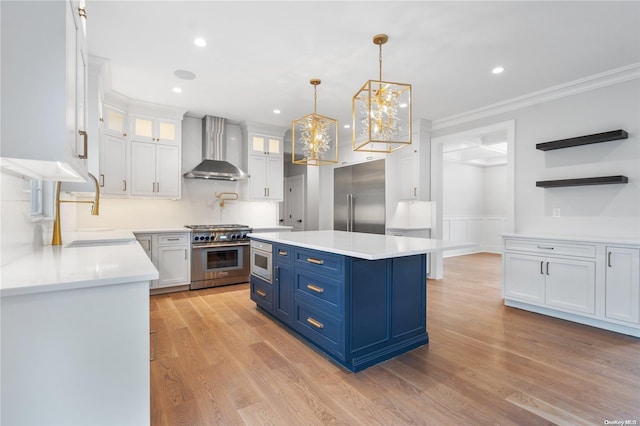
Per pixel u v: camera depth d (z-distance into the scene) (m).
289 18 2.38
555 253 3.30
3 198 1.42
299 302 2.72
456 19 2.39
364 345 2.30
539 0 2.17
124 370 1.28
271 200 5.37
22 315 1.12
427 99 4.08
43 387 1.15
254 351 2.52
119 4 2.20
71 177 1.85
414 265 2.63
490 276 5.39
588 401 1.85
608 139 3.15
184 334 2.86
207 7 2.25
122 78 3.45
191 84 3.62
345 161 6.41
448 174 7.93
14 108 1.11
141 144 4.25
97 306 1.23
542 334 2.87
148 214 4.57
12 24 1.11
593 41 2.69
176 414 1.74
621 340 2.73
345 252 2.11
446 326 3.07
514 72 3.29
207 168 4.60
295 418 1.71
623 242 2.84
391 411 1.77
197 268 4.42
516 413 1.74
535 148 3.85
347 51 2.86
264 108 4.49
